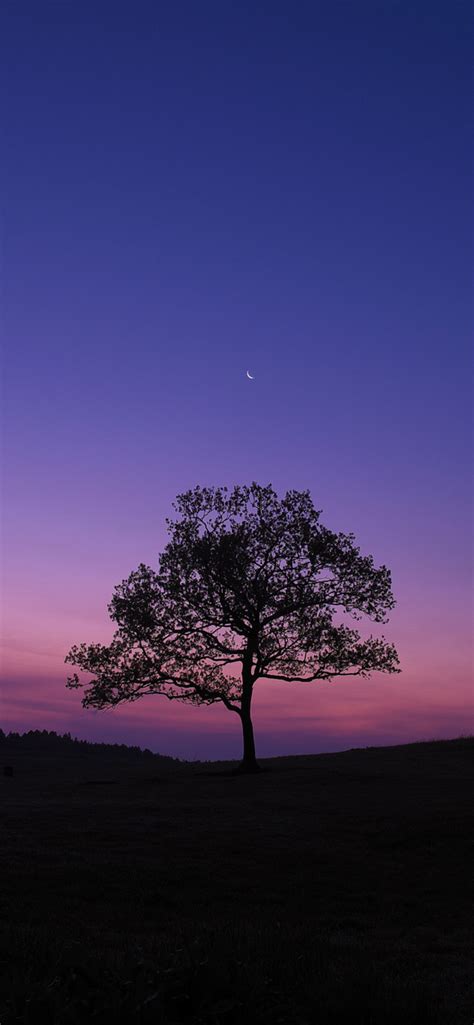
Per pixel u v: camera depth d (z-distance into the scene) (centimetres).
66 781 4472
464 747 5003
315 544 4709
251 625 4700
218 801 3331
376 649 4672
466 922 1514
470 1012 927
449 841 2359
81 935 1266
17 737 7506
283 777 4044
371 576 4759
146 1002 708
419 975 1104
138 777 4553
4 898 1602
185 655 4666
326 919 1510
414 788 3497
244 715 4619
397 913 1569
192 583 4747
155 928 1366
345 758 4891
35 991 734
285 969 976
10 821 2814
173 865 2030
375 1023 857
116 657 4716
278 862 2109
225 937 1141
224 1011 759
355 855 2220
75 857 2117
